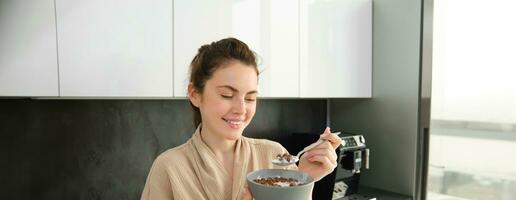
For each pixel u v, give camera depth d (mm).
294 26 1598
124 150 1447
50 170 1271
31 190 1233
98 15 1062
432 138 1848
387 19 1963
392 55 1949
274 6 1517
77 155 1330
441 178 1868
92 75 1060
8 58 924
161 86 1202
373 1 2020
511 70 1668
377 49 2016
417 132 1849
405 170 1911
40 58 971
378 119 2031
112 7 1087
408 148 1894
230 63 677
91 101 1358
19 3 934
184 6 1242
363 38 1961
